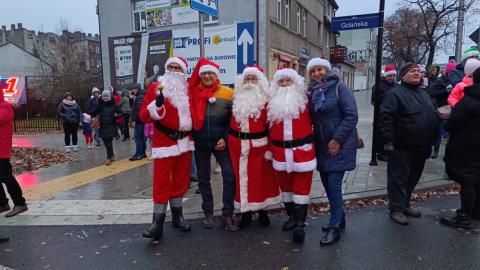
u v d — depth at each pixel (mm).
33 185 7199
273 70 15492
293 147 4254
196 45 14875
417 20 29703
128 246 4410
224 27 14188
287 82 4320
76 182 7297
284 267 3816
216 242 4449
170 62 4539
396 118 4719
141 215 5395
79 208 5762
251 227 4879
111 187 6855
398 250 4125
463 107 4477
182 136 4527
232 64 14164
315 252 4121
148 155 9719
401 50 34531
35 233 4879
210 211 4887
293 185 4418
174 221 4840
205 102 4621
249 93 4473
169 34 15391
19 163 9383
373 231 4633
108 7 17047
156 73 16031
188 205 5684
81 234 4805
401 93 4684
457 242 4305
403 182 4852
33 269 3922
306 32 22594
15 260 4137
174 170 4715
